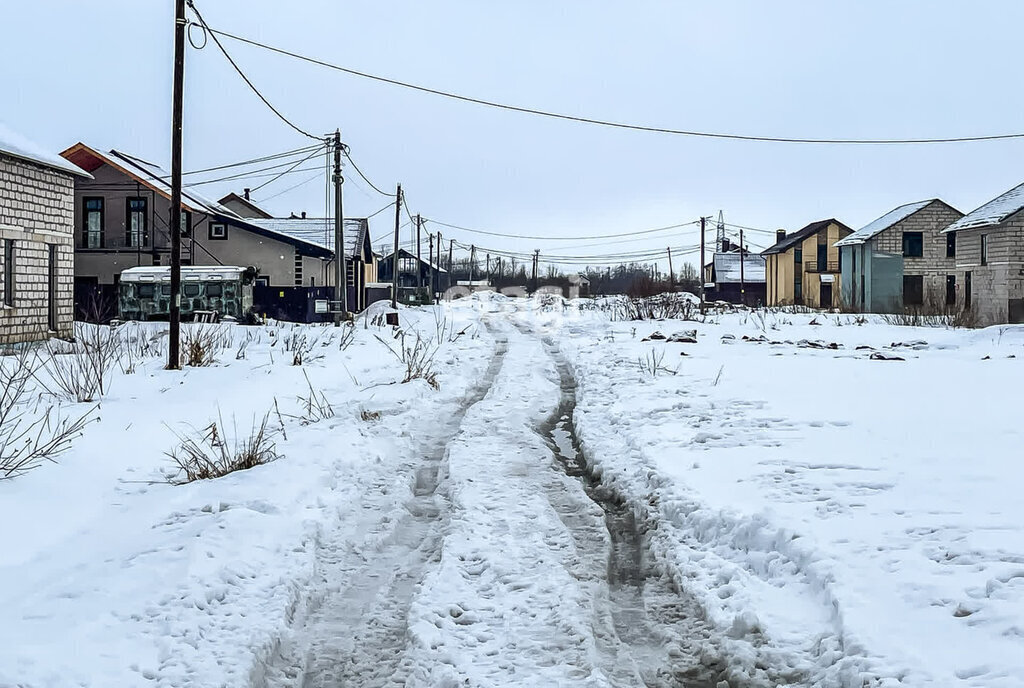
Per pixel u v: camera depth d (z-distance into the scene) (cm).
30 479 754
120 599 499
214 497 707
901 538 548
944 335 2517
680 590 570
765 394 1209
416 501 798
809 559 529
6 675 400
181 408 1130
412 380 1463
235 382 1394
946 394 1174
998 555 502
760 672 435
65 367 1410
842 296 5734
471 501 737
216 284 3225
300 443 918
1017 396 1147
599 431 1062
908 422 952
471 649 467
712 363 1684
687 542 634
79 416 1037
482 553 608
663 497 726
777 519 596
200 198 4050
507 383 1532
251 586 535
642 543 679
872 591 471
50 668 411
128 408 1112
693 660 473
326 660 479
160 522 654
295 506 693
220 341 2080
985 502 618
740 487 708
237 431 1002
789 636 459
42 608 484
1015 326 2611
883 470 731
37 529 638
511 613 513
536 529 668
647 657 481
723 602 522
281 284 3947
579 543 667
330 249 4175
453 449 948
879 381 1342
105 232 3753
